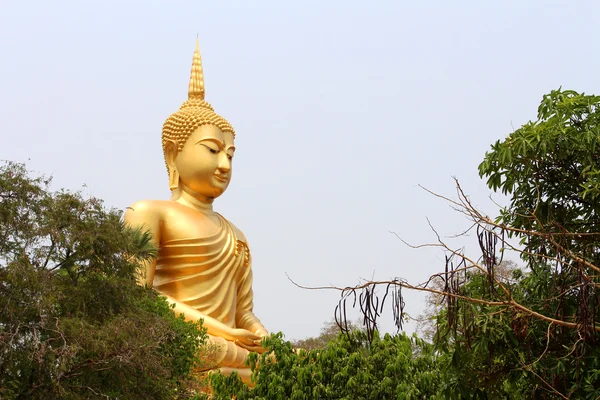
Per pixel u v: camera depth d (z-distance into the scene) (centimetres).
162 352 2067
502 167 1525
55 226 1847
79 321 1794
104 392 1833
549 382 1444
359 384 1959
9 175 1856
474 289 1525
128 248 2008
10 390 1686
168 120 2897
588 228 1518
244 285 2878
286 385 1980
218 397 2022
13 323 1759
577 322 1301
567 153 1480
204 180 2819
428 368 2009
